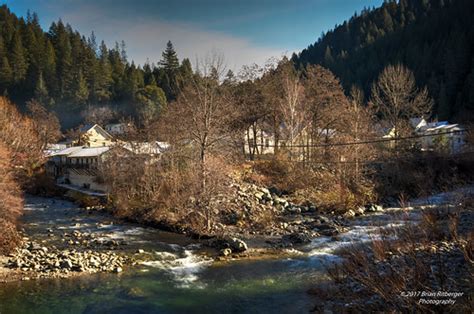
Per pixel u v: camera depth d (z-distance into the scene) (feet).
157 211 81.66
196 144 89.40
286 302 36.81
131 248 59.88
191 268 49.26
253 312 35.14
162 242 64.03
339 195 92.32
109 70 358.84
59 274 46.83
